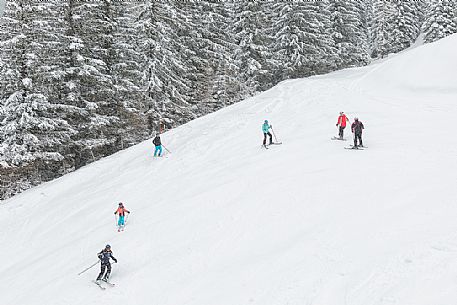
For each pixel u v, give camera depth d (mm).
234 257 10477
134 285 10477
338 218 10828
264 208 12781
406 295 6910
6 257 15906
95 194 19391
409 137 17594
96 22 27969
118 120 28328
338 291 7660
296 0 41219
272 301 8031
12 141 23516
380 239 9117
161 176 19453
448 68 27938
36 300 11148
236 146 21188
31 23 23953
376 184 12750
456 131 17547
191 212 13961
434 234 8688
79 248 14016
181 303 9039
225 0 41781
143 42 29250
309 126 22422
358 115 23203
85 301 10367
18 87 23703
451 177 12148
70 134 25719
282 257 9508
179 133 26766
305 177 14508
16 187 24969
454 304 6359
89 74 25688
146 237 13070
